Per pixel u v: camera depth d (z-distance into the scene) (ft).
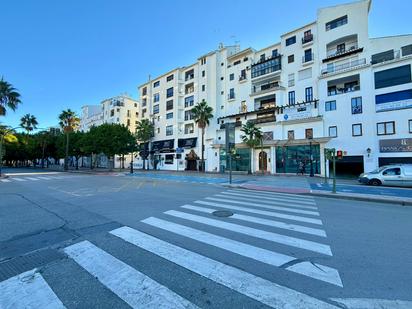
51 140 184.55
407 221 23.50
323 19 104.94
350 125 90.33
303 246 16.15
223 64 145.79
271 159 109.81
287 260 13.91
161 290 10.69
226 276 11.96
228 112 140.26
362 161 86.79
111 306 9.57
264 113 121.60
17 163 265.54
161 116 176.96
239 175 100.68
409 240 17.57
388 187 54.95
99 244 16.40
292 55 115.03
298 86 111.86
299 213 26.48
